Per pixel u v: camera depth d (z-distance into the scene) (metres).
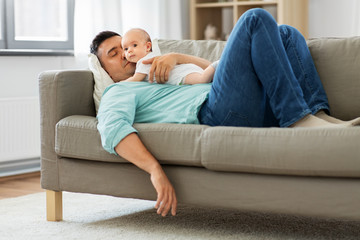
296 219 2.45
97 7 4.29
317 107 2.32
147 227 2.34
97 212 2.66
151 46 2.60
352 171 1.79
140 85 2.43
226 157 2.00
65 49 4.45
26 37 4.29
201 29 5.34
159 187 2.07
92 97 2.62
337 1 4.85
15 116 3.87
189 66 2.48
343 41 2.53
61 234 2.26
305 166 1.86
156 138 2.15
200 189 2.10
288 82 2.07
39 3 4.36
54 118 2.46
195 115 2.27
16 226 2.41
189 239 2.12
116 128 2.15
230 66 2.16
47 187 2.48
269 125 2.27
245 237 2.14
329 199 1.86
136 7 4.73
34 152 4.00
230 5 5.08
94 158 2.29
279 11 4.68
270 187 1.96
